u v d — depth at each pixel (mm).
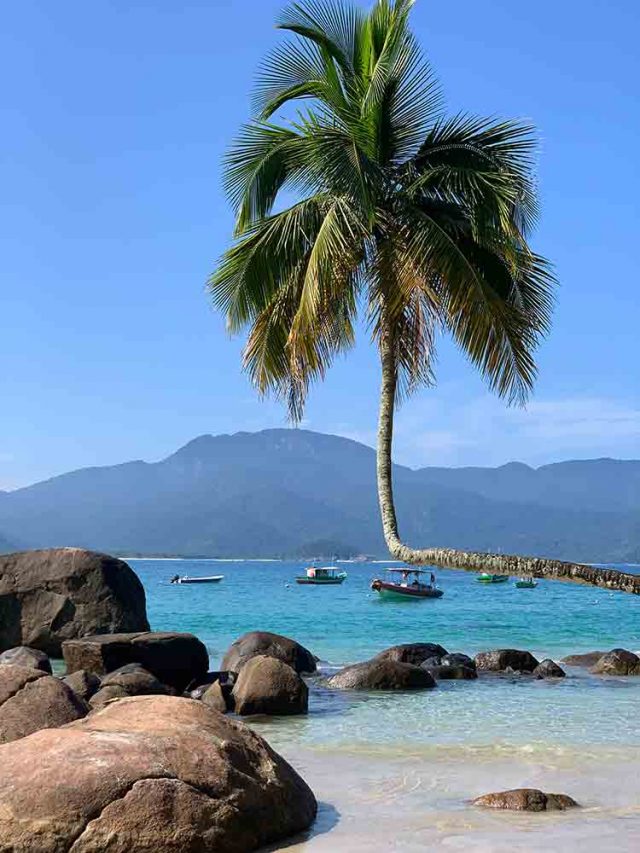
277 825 8172
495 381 13922
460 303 13633
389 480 13227
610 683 21031
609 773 11281
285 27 15750
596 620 46969
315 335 14461
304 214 14969
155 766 7609
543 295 14898
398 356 15633
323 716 16109
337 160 13547
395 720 15664
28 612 24641
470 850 7887
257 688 16156
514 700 18188
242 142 16141
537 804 9422
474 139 15328
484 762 12000
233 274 15531
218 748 8180
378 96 14766
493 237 14336
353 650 29781
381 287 13906
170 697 9086
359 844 8102
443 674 21562
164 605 60438
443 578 163875
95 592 24797
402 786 10555
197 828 7348
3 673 12039
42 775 7371
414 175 15359
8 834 7039
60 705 11648
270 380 15977
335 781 10852
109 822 7156
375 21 15805
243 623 41844
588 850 7840
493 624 42938
